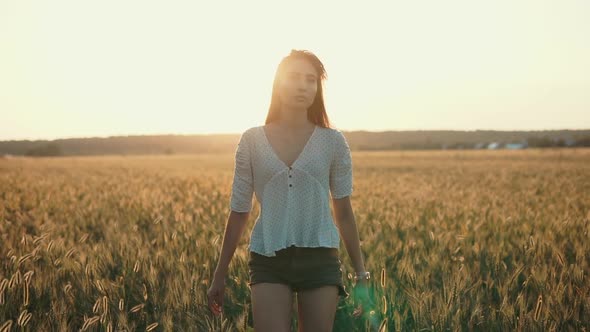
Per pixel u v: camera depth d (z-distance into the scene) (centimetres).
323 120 364
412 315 497
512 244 789
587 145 10900
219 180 2311
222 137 15112
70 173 3238
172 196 1519
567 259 712
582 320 480
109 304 498
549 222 934
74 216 1131
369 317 476
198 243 688
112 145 14025
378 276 557
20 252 680
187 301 494
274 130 355
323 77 360
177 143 14188
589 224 851
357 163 4675
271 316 333
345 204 361
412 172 3341
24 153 13088
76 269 589
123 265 615
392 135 16125
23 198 1530
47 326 462
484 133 16075
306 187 345
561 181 2255
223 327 446
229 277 578
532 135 15062
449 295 487
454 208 1158
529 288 570
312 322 338
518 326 456
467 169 3609
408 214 1046
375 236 773
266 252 340
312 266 338
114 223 931
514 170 3356
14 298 510
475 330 478
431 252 686
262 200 350
